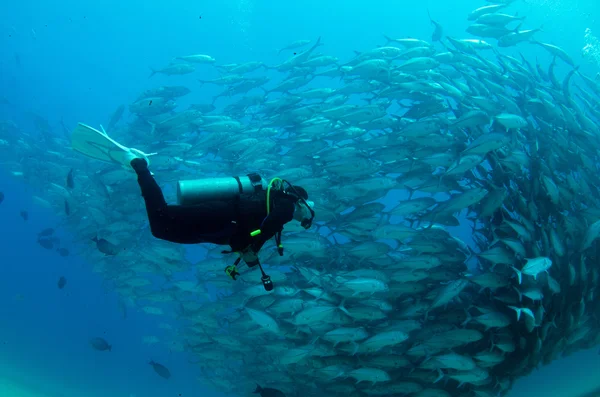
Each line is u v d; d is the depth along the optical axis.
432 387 8.52
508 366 8.93
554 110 9.81
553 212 9.15
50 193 15.48
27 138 20.84
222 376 11.50
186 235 2.67
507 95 10.47
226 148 10.99
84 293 27.23
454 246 9.02
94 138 2.93
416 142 9.38
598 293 9.13
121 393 14.23
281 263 9.33
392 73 10.75
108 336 21.61
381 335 7.62
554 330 8.77
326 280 8.45
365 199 9.65
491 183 9.33
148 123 12.33
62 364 16.44
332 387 8.98
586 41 39.69
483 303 9.15
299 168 9.59
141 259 11.65
